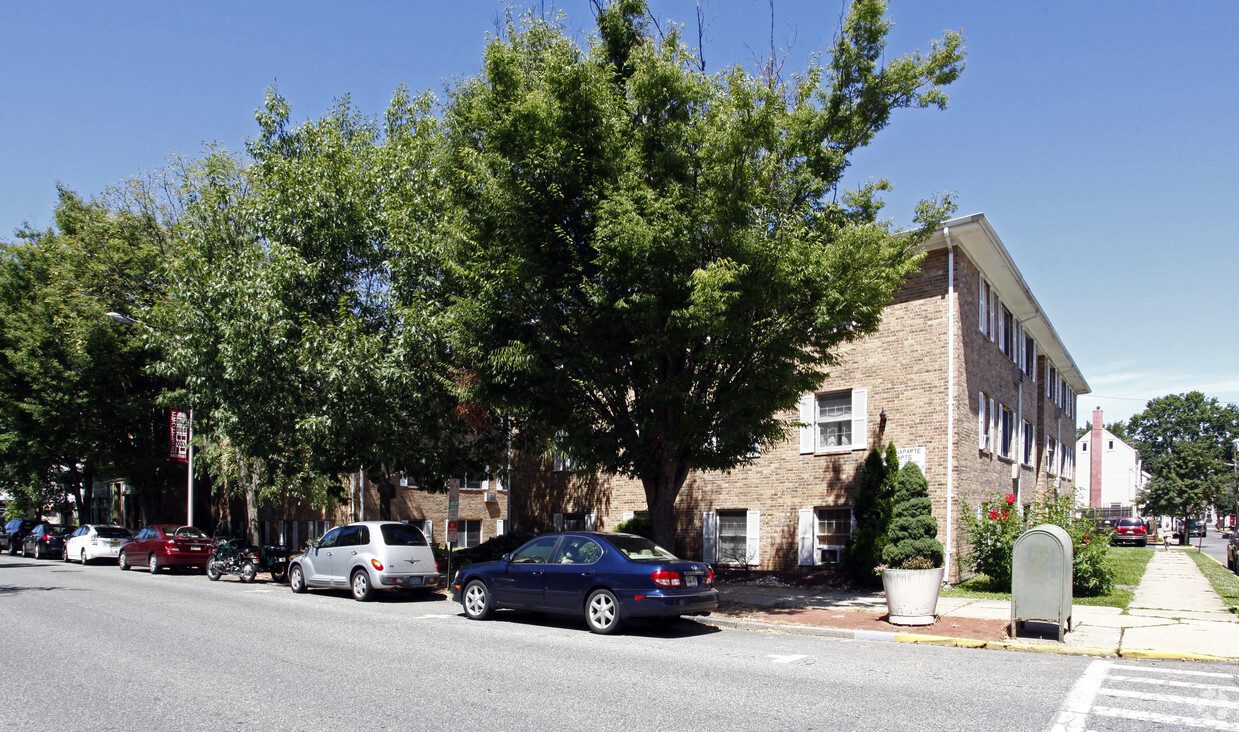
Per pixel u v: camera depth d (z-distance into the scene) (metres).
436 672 8.52
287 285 18.70
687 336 13.70
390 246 18.89
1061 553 10.83
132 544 25.95
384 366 17.86
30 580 20.75
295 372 18.67
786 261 13.24
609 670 8.75
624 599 11.51
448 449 20.38
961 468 18.77
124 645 10.16
